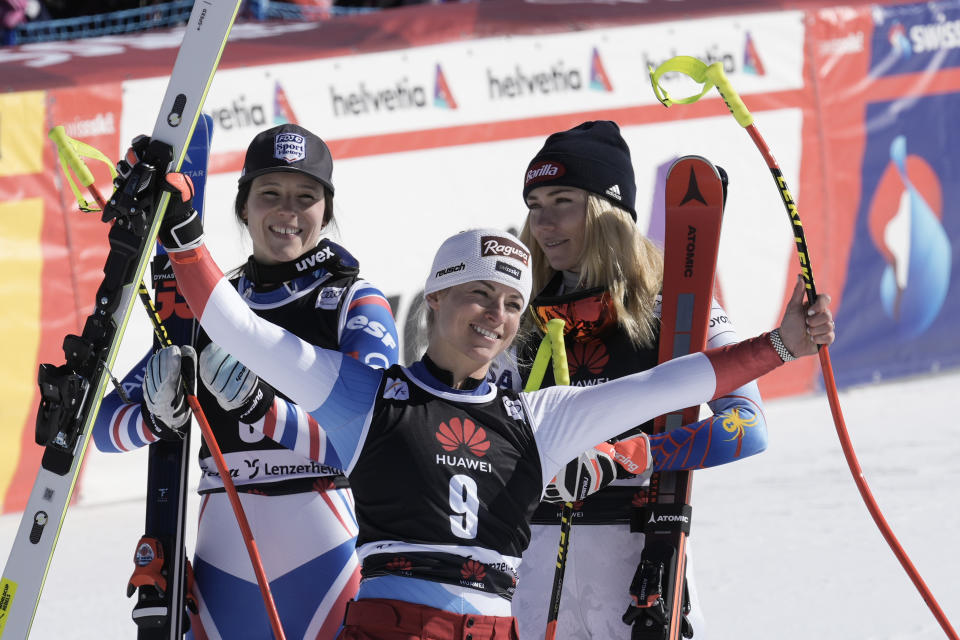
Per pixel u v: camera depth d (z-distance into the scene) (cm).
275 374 942
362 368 966
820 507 2534
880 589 2055
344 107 3053
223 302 940
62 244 2797
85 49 3195
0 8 4053
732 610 1989
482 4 3497
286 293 1254
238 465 1228
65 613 2114
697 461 1098
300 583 1220
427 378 966
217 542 1234
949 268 3759
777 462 2908
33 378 2778
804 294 981
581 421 970
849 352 3628
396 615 921
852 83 3588
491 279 947
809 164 3534
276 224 1248
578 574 1140
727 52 3438
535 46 3253
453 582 930
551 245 1212
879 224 3644
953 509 2462
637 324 1173
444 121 3166
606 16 3353
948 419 3203
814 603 2005
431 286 973
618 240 1180
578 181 1182
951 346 3781
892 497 2567
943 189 3741
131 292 956
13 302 2736
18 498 2775
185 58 985
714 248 1142
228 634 1227
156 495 1192
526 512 966
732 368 978
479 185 3209
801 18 3512
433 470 934
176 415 987
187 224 936
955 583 2066
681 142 3388
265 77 2961
